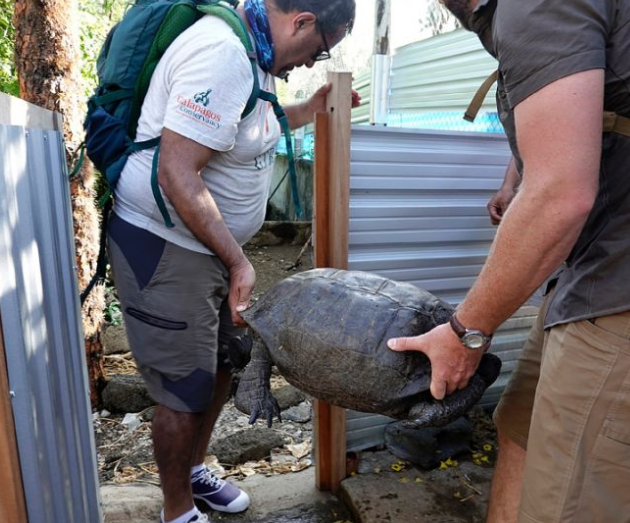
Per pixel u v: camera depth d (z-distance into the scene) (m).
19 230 1.08
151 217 1.80
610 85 1.08
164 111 1.73
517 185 2.13
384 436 2.40
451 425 2.37
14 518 0.99
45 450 1.17
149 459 2.72
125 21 1.79
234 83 1.65
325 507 2.21
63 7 3.04
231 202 1.91
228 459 2.60
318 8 1.76
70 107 3.11
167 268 1.83
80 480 1.50
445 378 1.37
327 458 2.24
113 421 3.13
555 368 1.24
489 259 1.17
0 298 0.97
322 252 2.02
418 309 1.58
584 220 1.03
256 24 1.78
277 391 3.27
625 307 1.11
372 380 1.47
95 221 3.22
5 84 4.27
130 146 1.80
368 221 2.12
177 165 1.65
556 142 1.00
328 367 1.52
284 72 1.97
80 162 1.99
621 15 1.04
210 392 1.98
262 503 2.24
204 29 1.68
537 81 1.02
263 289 6.07
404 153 2.09
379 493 2.13
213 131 1.64
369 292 1.65
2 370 0.96
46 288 1.27
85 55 4.89
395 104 3.35
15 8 3.03
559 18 1.00
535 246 1.06
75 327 1.60
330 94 1.89
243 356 1.88
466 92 2.62
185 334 1.89
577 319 1.19
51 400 1.22
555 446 1.23
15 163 1.07
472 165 2.23
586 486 1.18
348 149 1.91
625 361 1.12
